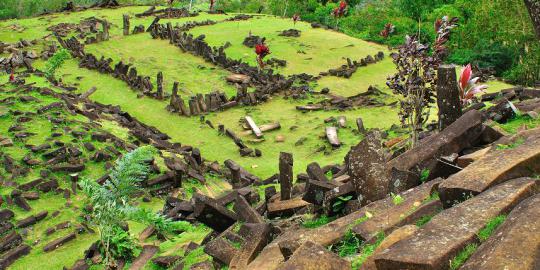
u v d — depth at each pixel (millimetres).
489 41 30312
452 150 6805
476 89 8844
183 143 19328
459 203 4531
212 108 22406
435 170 6113
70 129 16625
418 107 9398
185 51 30438
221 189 14695
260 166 16891
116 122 19359
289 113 21641
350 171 6113
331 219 6250
